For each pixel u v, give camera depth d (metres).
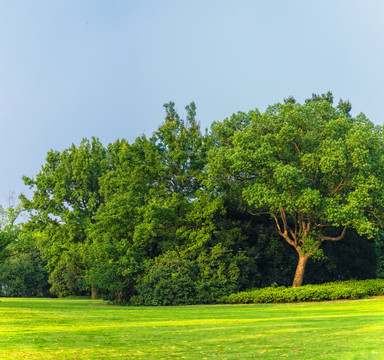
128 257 35.06
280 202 31.92
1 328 16.78
